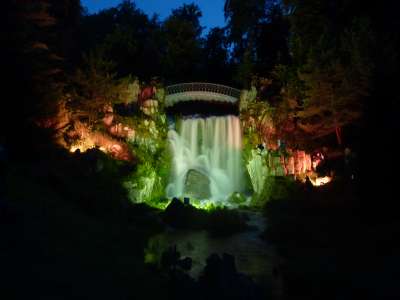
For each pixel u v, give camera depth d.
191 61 44.72
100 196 23.62
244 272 16.12
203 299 11.56
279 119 34.50
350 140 28.61
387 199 20.30
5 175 17.41
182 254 18.83
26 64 22.56
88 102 31.28
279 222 23.80
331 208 24.61
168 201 32.28
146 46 45.56
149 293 11.57
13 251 11.56
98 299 10.12
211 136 38.34
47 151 24.36
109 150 30.58
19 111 21.84
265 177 32.94
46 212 16.75
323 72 29.03
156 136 35.72
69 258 12.42
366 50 26.45
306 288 13.57
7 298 8.92
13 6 22.14
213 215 25.92
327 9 35.66
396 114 20.77
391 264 14.02
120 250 16.08
